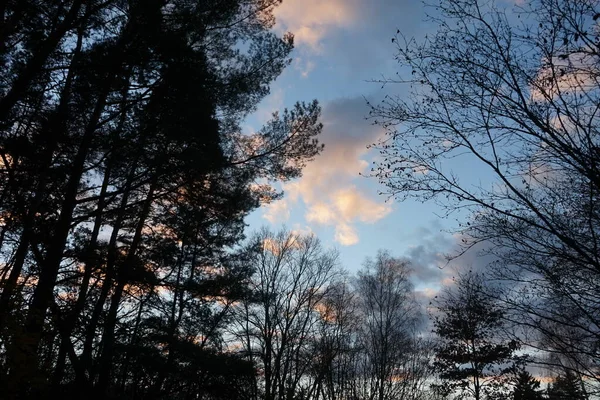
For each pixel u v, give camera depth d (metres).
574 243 6.41
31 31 10.05
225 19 12.30
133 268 11.62
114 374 16.94
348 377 27.58
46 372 9.23
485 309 7.93
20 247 10.47
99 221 14.06
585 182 6.55
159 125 11.35
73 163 11.43
